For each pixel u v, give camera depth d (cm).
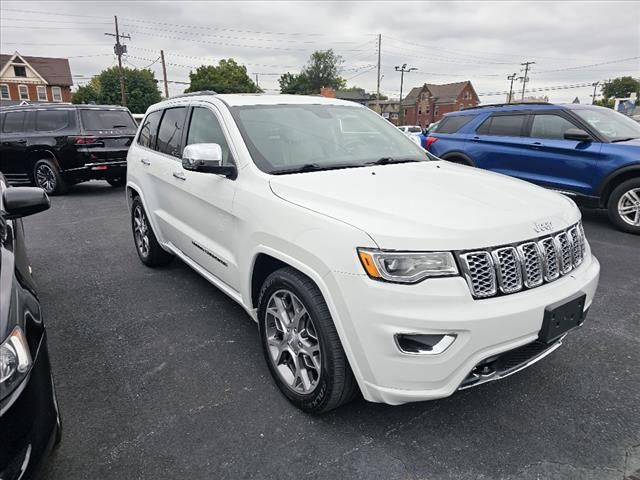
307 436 238
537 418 251
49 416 175
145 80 5438
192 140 369
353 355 215
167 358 315
